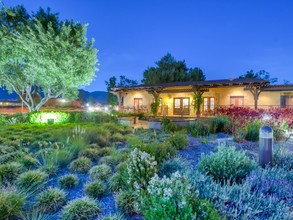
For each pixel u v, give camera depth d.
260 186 2.86
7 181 3.70
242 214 2.20
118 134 8.13
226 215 2.14
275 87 15.68
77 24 14.27
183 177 2.32
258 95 15.57
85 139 6.53
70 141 6.10
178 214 1.82
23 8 13.92
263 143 3.91
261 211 2.29
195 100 16.47
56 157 4.69
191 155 5.33
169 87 17.80
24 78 15.59
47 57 13.36
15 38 13.51
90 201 2.95
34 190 3.33
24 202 2.92
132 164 3.12
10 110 24.42
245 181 3.00
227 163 3.49
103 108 21.86
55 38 13.22
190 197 2.04
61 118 14.12
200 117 15.03
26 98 16.62
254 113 9.44
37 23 13.41
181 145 5.83
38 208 2.90
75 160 4.66
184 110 19.67
